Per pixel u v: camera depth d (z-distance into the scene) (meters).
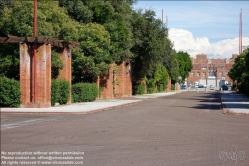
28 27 30.30
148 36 50.97
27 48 27.80
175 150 11.15
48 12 32.00
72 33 32.91
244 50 49.28
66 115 22.91
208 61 120.00
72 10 37.97
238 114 23.22
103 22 40.03
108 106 29.81
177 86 108.12
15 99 27.50
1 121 19.17
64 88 31.39
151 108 29.03
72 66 35.84
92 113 24.38
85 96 36.22
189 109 27.70
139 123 18.08
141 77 57.34
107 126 16.91
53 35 31.75
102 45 36.59
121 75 48.50
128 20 47.53
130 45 44.03
